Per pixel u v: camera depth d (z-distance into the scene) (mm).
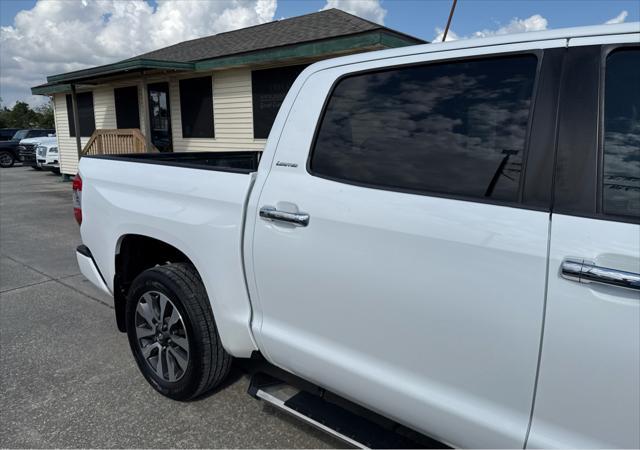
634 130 1328
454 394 1569
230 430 2461
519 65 1534
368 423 2047
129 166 2744
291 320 1999
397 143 1752
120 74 10898
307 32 9367
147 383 2898
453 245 1505
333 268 1785
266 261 2010
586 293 1289
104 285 3037
